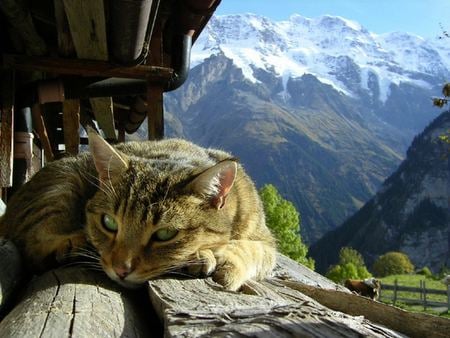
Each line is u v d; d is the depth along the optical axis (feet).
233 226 1.64
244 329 0.81
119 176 1.46
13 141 2.85
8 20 2.68
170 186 1.43
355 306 1.38
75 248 1.51
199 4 3.02
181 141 2.12
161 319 1.04
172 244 1.40
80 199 1.56
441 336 1.15
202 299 1.08
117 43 2.62
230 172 1.47
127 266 1.33
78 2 2.24
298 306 0.97
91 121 5.27
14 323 0.93
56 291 1.15
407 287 16.39
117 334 0.91
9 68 2.72
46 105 4.37
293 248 13.19
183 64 3.34
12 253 1.44
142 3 2.19
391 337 0.85
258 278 1.69
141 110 4.75
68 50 2.88
